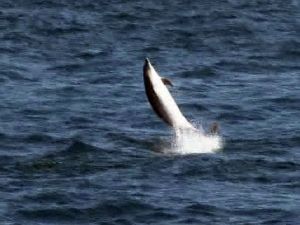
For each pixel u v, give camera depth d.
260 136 70.50
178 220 54.38
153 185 59.03
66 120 75.25
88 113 77.31
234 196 57.34
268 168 62.06
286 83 88.38
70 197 57.09
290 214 54.94
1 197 57.09
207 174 60.97
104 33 106.69
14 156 65.12
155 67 93.94
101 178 60.12
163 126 73.81
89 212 55.47
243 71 92.81
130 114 77.12
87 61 95.25
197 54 98.94
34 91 83.81
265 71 93.06
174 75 90.94
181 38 105.12
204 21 111.94
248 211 55.34
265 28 109.50
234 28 108.81
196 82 88.62
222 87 86.81
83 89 84.69
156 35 106.38
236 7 118.31
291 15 115.69
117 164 63.03
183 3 119.69
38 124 73.88
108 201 56.38
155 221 54.41
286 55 98.69
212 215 54.88
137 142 68.81
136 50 100.12
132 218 54.78
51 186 58.75
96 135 70.88
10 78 88.00
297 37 106.19
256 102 81.38
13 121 74.50
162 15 114.50
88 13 114.88
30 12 114.38
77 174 61.19
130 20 112.06
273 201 56.69
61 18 112.06
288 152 65.88
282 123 75.19
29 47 100.25
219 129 72.94
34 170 62.09
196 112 79.25
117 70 92.12
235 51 100.25
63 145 67.94
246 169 61.81
